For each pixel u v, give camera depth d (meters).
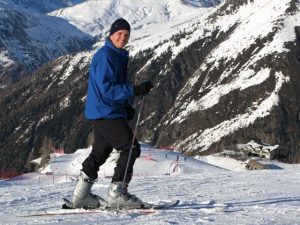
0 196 8.63
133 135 4.89
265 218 4.34
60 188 10.70
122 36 4.76
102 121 4.84
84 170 5.05
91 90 4.81
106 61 4.70
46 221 4.45
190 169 41.09
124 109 4.91
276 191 8.29
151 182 11.38
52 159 47.06
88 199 5.10
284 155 89.94
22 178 35.88
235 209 5.04
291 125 151.25
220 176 13.48
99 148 5.01
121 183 4.96
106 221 4.31
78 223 4.27
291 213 4.68
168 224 3.99
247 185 9.94
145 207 5.03
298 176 12.86
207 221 4.14
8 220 4.79
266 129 150.00
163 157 45.62
